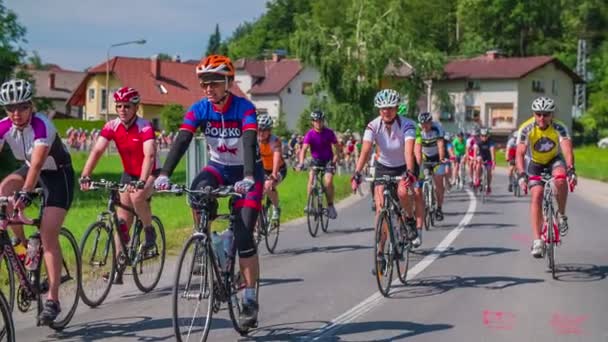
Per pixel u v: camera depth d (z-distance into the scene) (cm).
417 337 1002
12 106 926
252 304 965
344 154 6306
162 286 1352
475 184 3344
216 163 981
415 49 8256
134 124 1220
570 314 1130
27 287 977
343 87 7881
